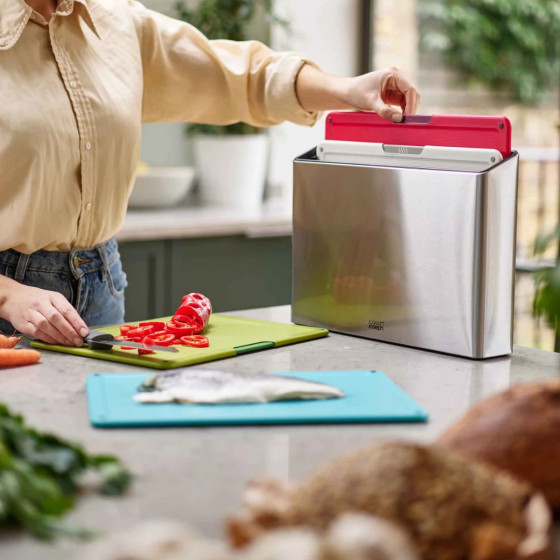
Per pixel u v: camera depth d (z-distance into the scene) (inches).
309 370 50.0
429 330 54.7
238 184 131.2
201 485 32.4
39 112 60.5
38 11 62.0
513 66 169.5
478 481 25.8
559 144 174.9
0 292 56.2
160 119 74.2
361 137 59.0
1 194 60.9
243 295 119.3
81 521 29.1
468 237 51.7
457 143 54.0
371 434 38.4
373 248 57.1
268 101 70.7
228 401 41.7
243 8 130.7
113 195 66.4
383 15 148.1
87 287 66.5
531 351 55.8
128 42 67.1
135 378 46.3
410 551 21.6
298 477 33.3
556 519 30.5
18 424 31.8
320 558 20.7
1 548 27.1
